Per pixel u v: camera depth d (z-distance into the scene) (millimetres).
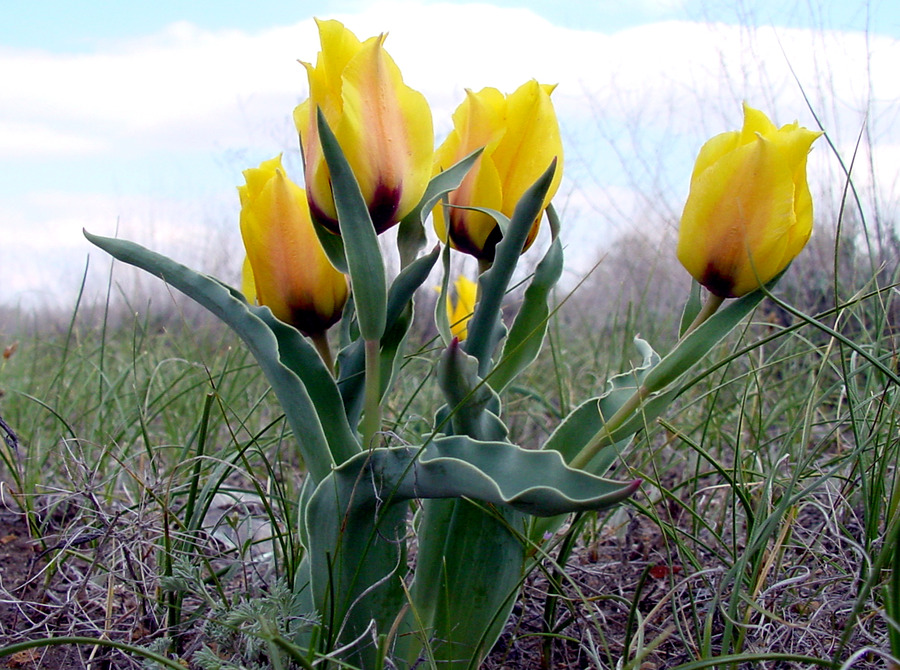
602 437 312
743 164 291
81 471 402
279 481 416
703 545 375
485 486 274
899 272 407
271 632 278
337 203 286
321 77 297
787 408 505
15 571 418
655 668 349
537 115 321
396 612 311
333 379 311
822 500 457
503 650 376
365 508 297
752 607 338
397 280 312
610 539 473
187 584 324
